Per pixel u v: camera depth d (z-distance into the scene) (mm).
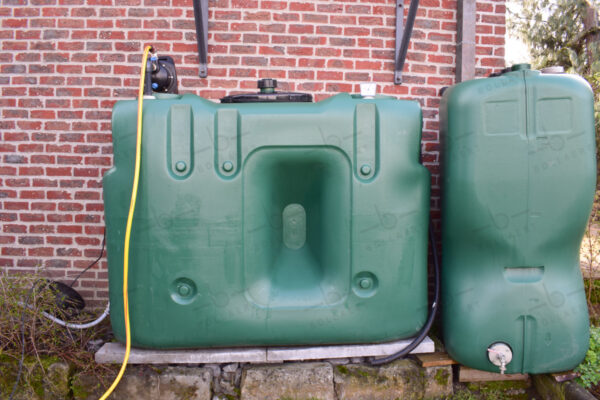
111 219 1962
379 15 2740
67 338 2229
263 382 2068
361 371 2113
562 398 2031
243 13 2684
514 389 2242
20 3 2639
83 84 2662
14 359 2104
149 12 2660
